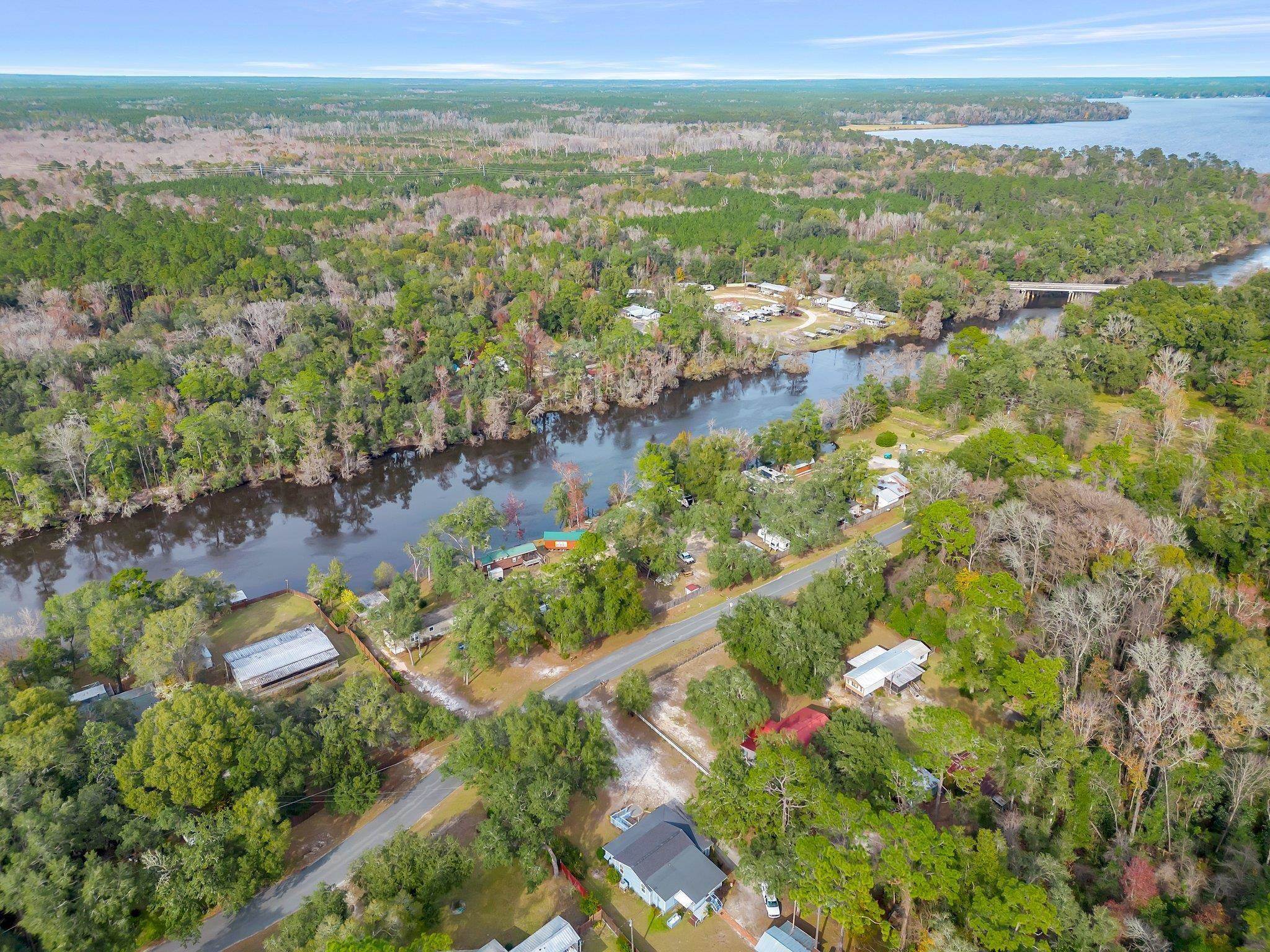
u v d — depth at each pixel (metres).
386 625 119.81
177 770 81.50
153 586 125.75
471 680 116.31
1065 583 114.56
